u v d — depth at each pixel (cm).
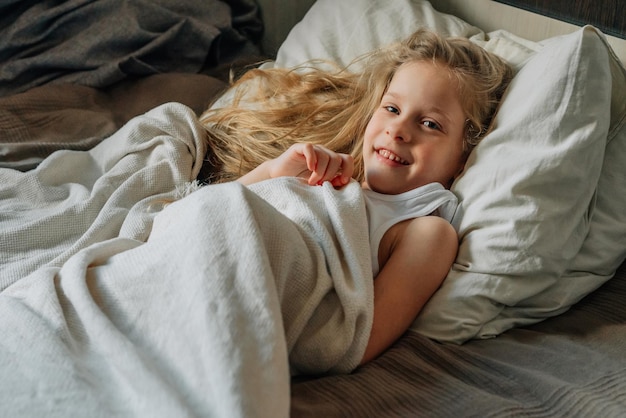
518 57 134
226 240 83
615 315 109
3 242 117
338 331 91
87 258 93
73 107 162
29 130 149
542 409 86
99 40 174
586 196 108
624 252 115
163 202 125
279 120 144
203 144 139
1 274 111
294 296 91
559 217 106
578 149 106
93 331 82
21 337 84
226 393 71
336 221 99
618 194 114
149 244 90
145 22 180
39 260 113
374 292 102
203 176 142
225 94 160
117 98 170
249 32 199
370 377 91
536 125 109
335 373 94
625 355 98
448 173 119
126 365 77
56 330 85
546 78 110
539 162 106
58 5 183
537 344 102
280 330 77
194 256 83
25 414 77
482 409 84
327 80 147
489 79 124
